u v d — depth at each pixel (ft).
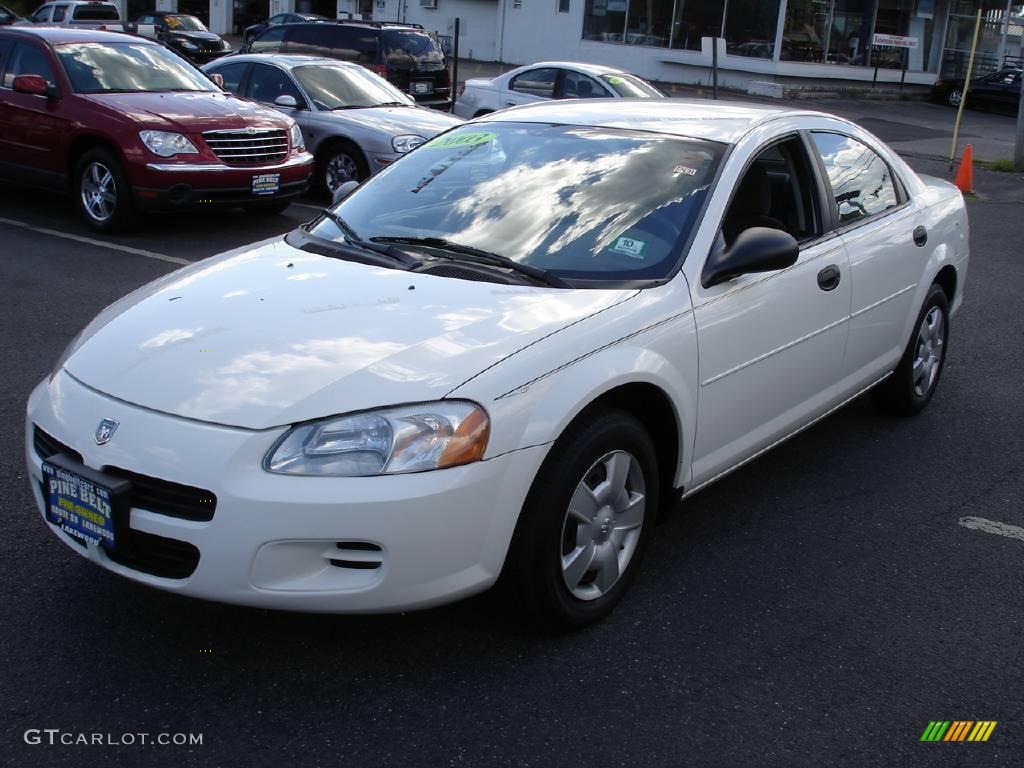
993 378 21.52
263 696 10.01
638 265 12.10
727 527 14.19
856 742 9.78
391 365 9.93
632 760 9.37
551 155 13.97
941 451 17.35
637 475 11.53
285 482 9.27
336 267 12.30
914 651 11.39
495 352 10.19
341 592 9.52
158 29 104.01
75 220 33.06
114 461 9.73
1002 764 9.56
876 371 16.51
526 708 10.02
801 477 16.03
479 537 9.85
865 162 16.46
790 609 12.13
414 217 13.53
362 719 9.75
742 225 13.25
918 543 13.99
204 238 31.22
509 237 12.72
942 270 18.34
